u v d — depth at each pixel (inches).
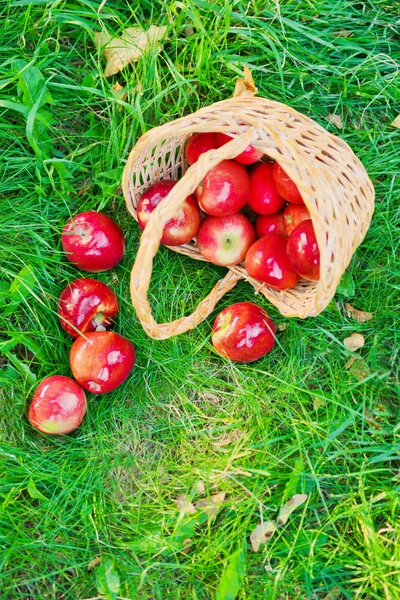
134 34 50.1
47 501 48.1
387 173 50.6
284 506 47.7
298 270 46.4
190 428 49.7
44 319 49.6
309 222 45.8
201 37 48.9
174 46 50.4
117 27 50.9
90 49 51.1
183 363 50.1
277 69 50.8
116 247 48.8
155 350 50.1
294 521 48.7
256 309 48.1
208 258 48.7
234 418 49.8
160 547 47.4
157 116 50.4
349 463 49.1
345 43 50.9
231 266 49.4
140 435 49.7
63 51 51.0
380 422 49.4
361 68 50.9
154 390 50.1
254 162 48.9
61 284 50.2
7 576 47.4
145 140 44.7
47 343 49.6
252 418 49.5
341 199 44.0
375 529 48.4
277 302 48.3
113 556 47.7
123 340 47.7
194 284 51.1
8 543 47.7
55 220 50.0
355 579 46.9
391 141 50.9
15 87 50.3
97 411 49.5
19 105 48.5
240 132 44.0
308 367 49.6
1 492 47.9
